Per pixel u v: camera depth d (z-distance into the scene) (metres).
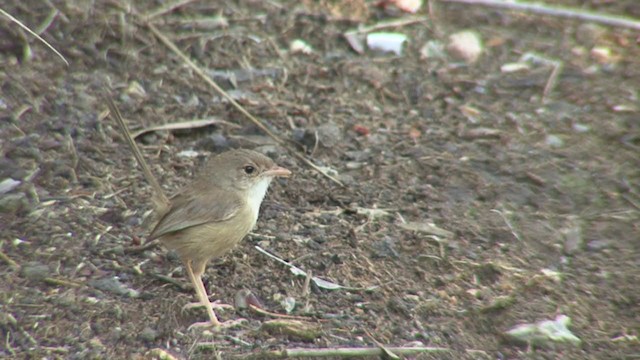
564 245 11.12
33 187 11.20
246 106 13.66
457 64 15.65
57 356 8.53
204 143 12.71
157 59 14.46
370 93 14.54
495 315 9.70
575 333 9.52
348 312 9.53
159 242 10.49
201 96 13.79
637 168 12.90
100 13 15.10
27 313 9.09
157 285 9.80
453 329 9.41
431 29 16.59
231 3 16.47
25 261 9.90
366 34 16.12
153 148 12.46
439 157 12.89
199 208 9.23
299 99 14.10
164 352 8.62
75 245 10.26
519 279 10.30
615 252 11.02
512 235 11.23
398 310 9.62
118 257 10.18
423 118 13.98
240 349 8.80
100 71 13.94
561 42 16.64
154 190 9.58
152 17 15.50
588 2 17.53
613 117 14.29
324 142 12.99
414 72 15.23
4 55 13.70
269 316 9.38
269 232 10.88
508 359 9.05
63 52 14.05
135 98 13.46
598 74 15.63
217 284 9.91
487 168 12.72
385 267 10.37
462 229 11.27
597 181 12.54
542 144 13.45
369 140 13.20
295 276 10.05
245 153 9.89
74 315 9.11
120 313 9.18
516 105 14.56
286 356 8.72
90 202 11.09
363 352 8.86
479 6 17.42
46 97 13.05
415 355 8.91
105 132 12.59
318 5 16.91
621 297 10.14
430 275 10.29
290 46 15.52
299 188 11.90
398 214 11.46
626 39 16.77
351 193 11.86
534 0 17.41
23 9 14.64
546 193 12.23
